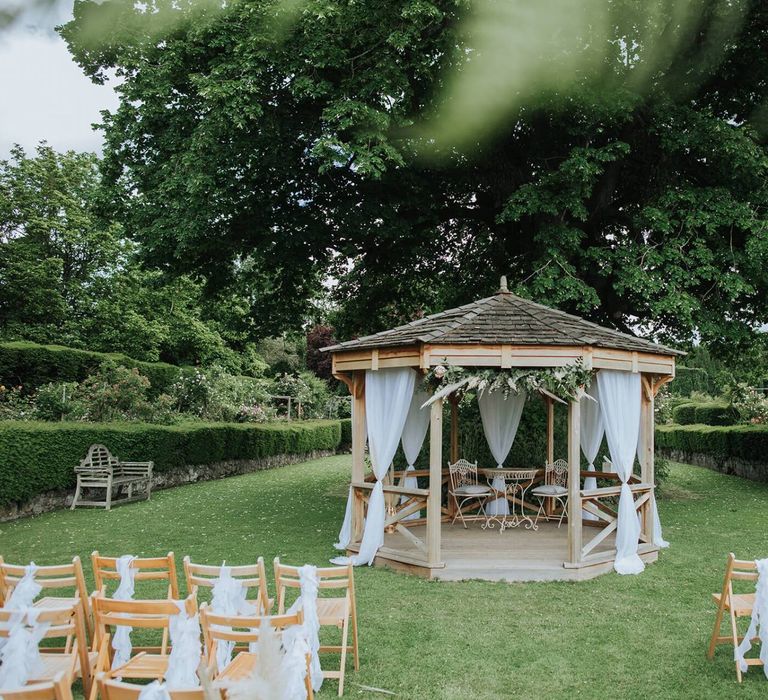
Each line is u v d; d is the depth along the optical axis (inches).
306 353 1476.4
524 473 455.8
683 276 482.3
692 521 496.1
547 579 328.8
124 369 740.0
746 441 761.6
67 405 644.7
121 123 510.3
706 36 493.0
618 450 368.2
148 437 632.4
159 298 1230.9
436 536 332.8
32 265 1044.5
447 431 558.9
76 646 188.1
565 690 198.4
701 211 490.6
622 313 597.6
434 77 482.6
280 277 657.6
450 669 214.1
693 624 260.4
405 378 366.0
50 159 1115.3
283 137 492.7
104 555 372.5
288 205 563.5
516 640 241.1
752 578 209.0
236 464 812.0
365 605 283.4
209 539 420.2
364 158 427.2
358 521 390.9
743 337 528.1
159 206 509.7
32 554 373.1
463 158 556.1
